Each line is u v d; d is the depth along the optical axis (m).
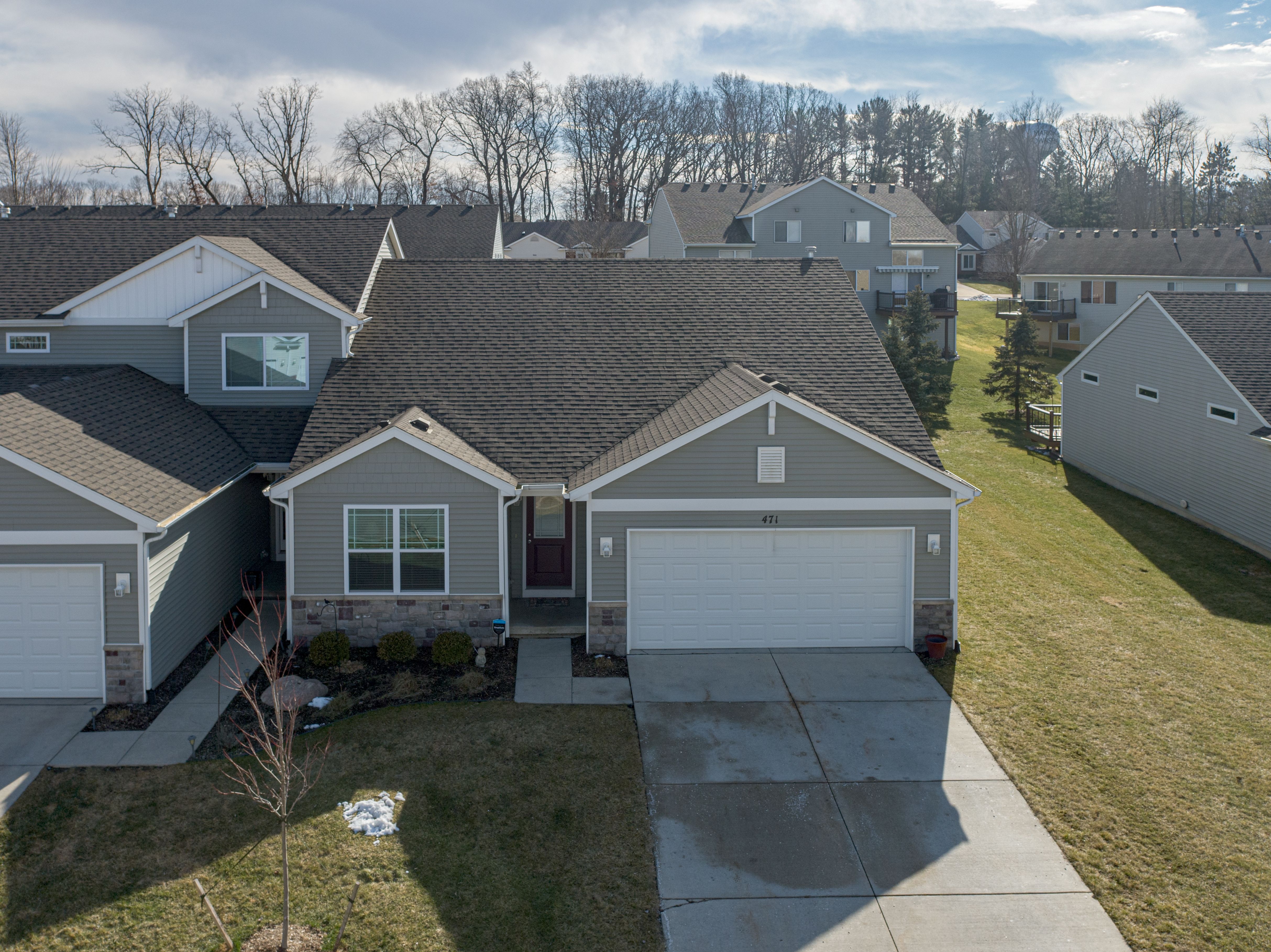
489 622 16.11
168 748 12.53
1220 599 18.27
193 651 15.75
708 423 15.63
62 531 13.61
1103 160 96.81
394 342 19.41
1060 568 19.94
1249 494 21.16
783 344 19.69
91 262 21.34
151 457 15.48
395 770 12.05
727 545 16.09
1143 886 10.00
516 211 77.00
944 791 11.80
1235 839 10.74
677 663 15.66
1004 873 10.24
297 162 63.66
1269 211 77.31
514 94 74.56
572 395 18.30
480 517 15.85
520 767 12.19
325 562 15.84
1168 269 45.62
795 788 11.87
